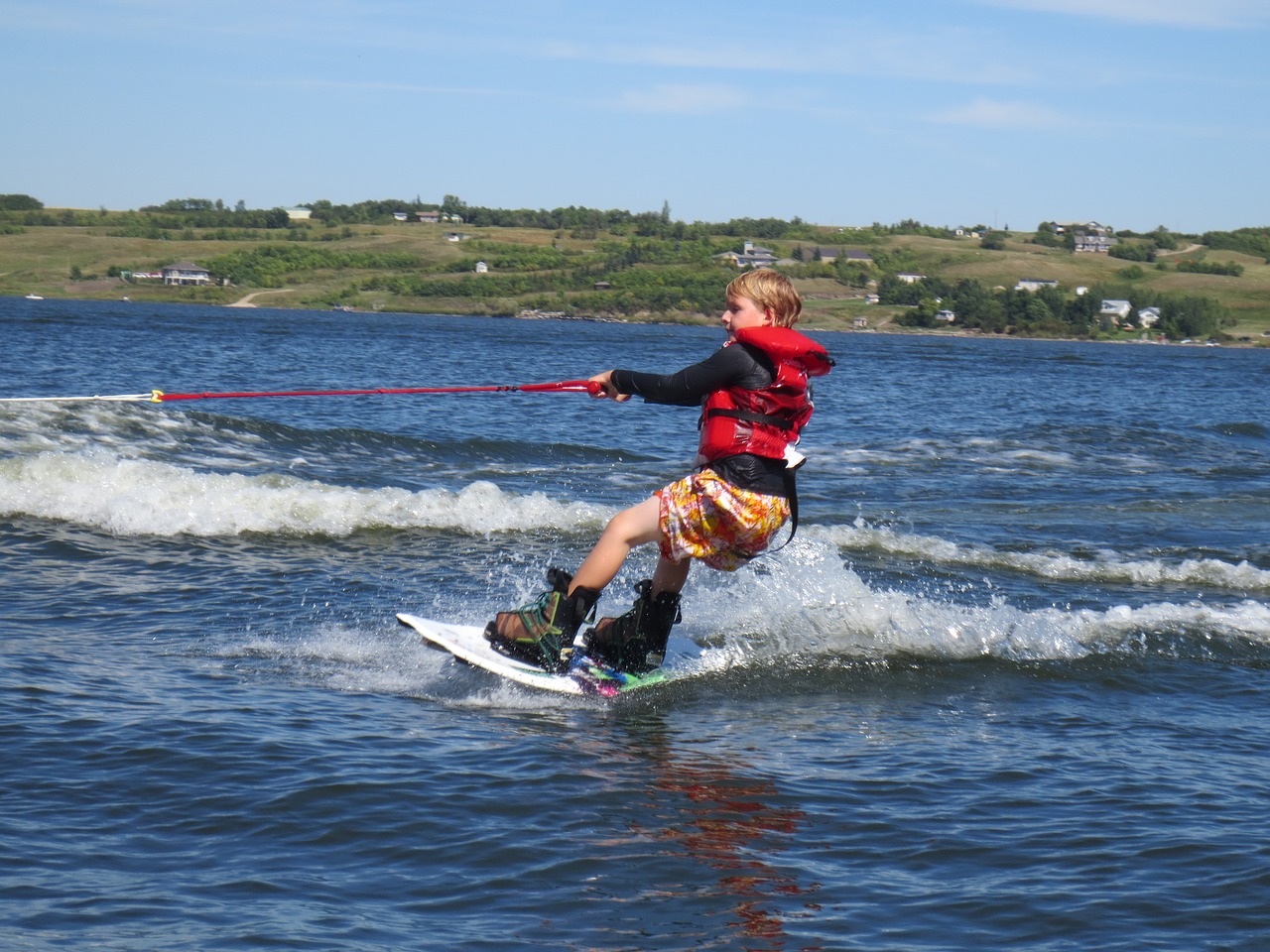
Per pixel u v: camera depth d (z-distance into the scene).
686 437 33.09
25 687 8.75
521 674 9.61
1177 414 53.94
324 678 9.59
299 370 59.78
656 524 9.13
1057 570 15.31
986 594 13.82
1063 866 6.41
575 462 26.16
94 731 7.92
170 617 11.37
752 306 8.86
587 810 7.03
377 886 5.97
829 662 10.64
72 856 6.11
